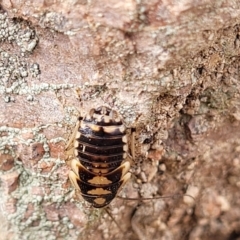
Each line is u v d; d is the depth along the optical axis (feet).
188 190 0.29
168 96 0.24
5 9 0.23
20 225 0.28
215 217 0.31
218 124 0.27
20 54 0.24
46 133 0.25
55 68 0.24
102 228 0.28
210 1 0.21
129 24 0.21
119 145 0.22
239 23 0.23
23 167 0.26
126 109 0.23
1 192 0.27
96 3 0.21
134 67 0.22
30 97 0.24
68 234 0.28
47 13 0.22
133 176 0.27
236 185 0.30
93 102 0.24
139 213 0.29
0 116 0.25
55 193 0.26
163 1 0.21
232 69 0.25
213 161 0.29
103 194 0.23
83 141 0.22
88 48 0.22
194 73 0.24
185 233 0.31
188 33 0.22
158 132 0.25
